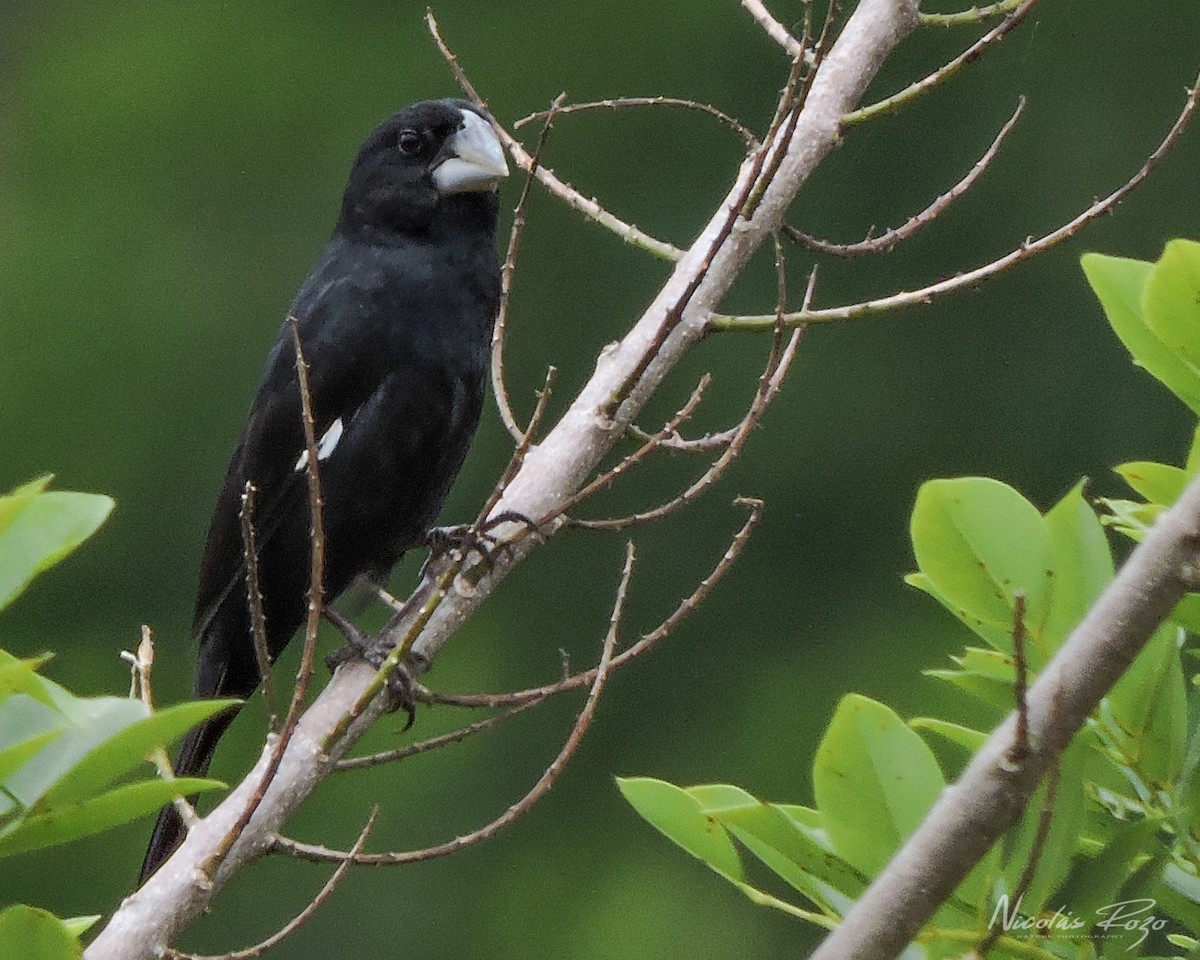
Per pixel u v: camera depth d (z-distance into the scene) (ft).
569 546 46.85
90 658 46.52
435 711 45.68
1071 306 48.26
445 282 24.13
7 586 11.77
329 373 23.81
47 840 12.42
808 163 19.51
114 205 49.75
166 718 12.07
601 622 46.37
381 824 44.32
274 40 50.49
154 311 48.67
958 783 12.69
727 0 49.11
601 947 42.91
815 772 14.08
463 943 43.11
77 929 14.98
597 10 50.01
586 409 19.27
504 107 49.32
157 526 47.50
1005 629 14.35
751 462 47.16
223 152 50.21
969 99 48.83
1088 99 48.75
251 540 16.17
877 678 45.32
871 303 17.90
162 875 15.69
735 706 45.73
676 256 19.48
